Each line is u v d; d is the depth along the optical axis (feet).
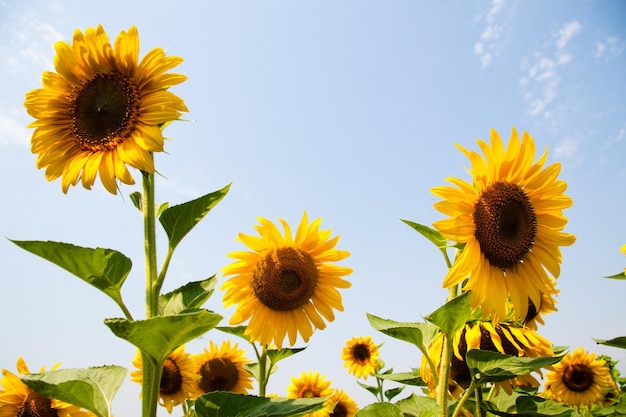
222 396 1.65
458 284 2.23
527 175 2.30
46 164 2.12
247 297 2.94
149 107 1.97
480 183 2.17
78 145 2.12
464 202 2.15
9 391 2.53
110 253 1.64
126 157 1.90
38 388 1.59
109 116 2.03
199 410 1.64
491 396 2.51
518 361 1.86
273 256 2.94
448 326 2.04
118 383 1.76
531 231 2.28
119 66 2.10
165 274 1.77
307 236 3.01
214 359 4.04
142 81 2.07
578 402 4.55
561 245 2.32
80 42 2.10
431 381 2.46
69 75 2.13
